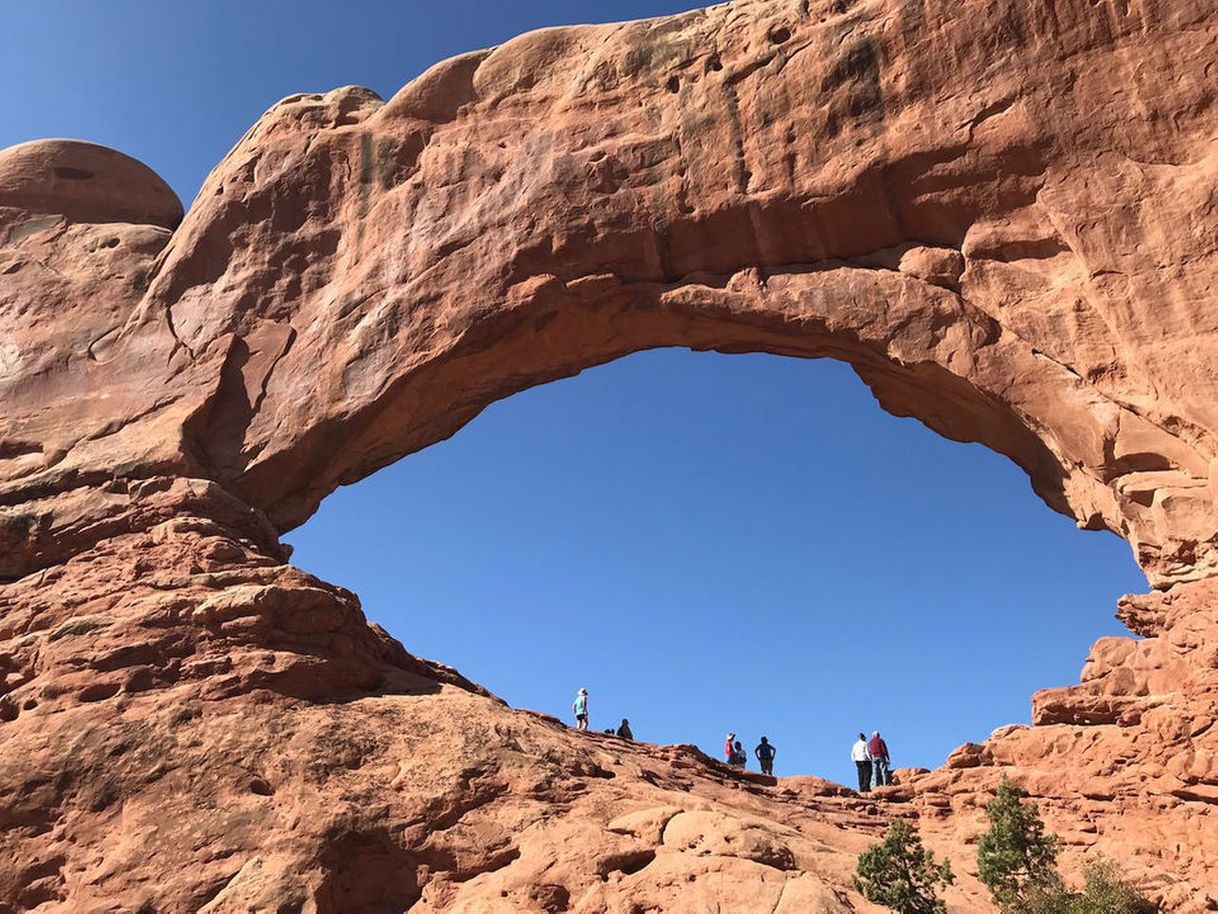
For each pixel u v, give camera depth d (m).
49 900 12.59
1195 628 14.93
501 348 20.58
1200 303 15.64
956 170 17.95
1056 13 17.72
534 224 20.45
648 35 21.64
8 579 18.33
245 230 23.19
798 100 19.44
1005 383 17.12
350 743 13.74
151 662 14.98
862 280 18.61
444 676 17.80
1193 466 15.58
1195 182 16.11
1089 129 17.12
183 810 12.98
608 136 20.86
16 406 21.62
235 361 21.78
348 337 21.28
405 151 22.83
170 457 19.75
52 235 24.97
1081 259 16.69
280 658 14.80
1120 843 14.77
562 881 11.62
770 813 15.14
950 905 12.16
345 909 12.12
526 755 13.82
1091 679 16.72
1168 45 16.91
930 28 18.61
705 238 19.73
